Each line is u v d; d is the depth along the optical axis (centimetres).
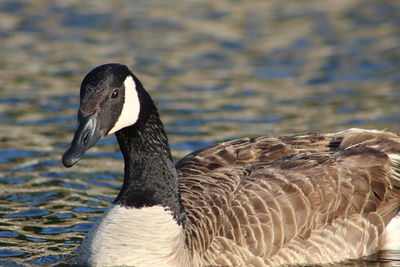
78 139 1129
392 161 1328
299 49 2798
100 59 2658
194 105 2172
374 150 1327
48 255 1268
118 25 3128
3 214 1445
